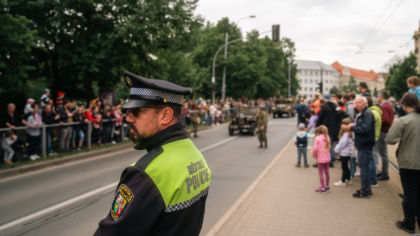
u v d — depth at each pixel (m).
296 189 5.94
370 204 4.97
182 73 24.86
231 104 27.08
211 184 6.61
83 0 10.79
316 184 6.31
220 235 3.82
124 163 8.70
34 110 8.79
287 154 10.10
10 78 9.51
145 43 13.11
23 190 6.04
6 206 5.11
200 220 1.28
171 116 1.27
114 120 11.73
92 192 5.91
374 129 5.25
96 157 9.66
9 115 8.22
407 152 3.80
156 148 1.20
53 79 14.63
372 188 5.87
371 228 4.01
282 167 8.03
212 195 5.83
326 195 5.52
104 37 11.71
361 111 5.27
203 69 34.81
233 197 5.70
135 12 11.85
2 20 8.82
